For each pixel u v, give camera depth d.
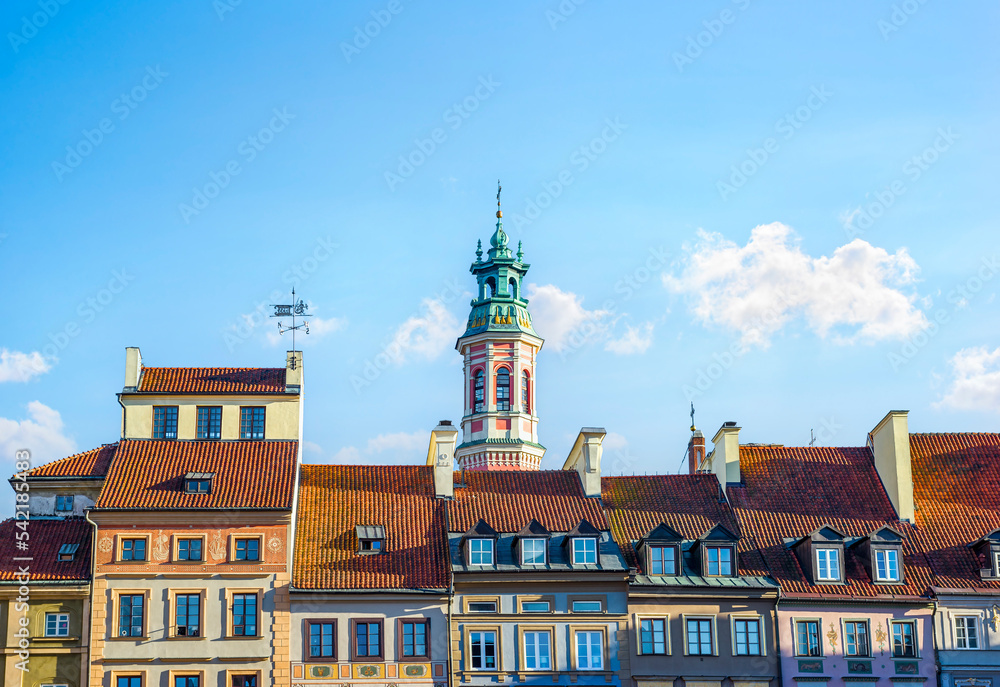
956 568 68.38
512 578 65.56
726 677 65.25
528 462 100.19
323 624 64.44
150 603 64.12
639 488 72.94
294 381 72.94
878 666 65.94
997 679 66.00
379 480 72.06
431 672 64.12
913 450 75.56
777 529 70.44
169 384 72.75
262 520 65.62
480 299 105.06
